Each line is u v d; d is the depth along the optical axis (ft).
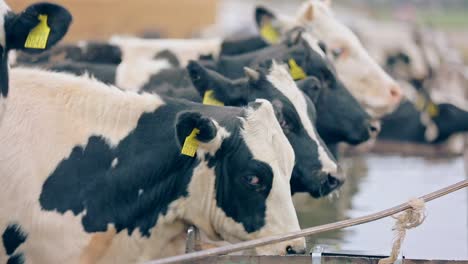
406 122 57.06
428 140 57.00
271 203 23.70
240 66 33.71
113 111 24.34
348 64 39.42
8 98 23.22
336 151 35.96
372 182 41.19
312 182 27.99
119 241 24.03
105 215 23.73
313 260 22.59
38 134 23.72
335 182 28.14
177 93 30.22
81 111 24.26
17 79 24.06
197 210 24.14
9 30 22.95
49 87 24.23
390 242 29.48
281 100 27.89
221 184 23.82
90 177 23.80
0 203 23.11
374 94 39.40
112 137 24.14
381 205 35.53
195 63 28.30
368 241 29.58
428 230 31.17
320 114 33.99
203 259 22.61
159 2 80.18
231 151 23.65
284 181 23.80
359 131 34.12
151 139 24.14
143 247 24.35
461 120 56.49
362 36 66.85
